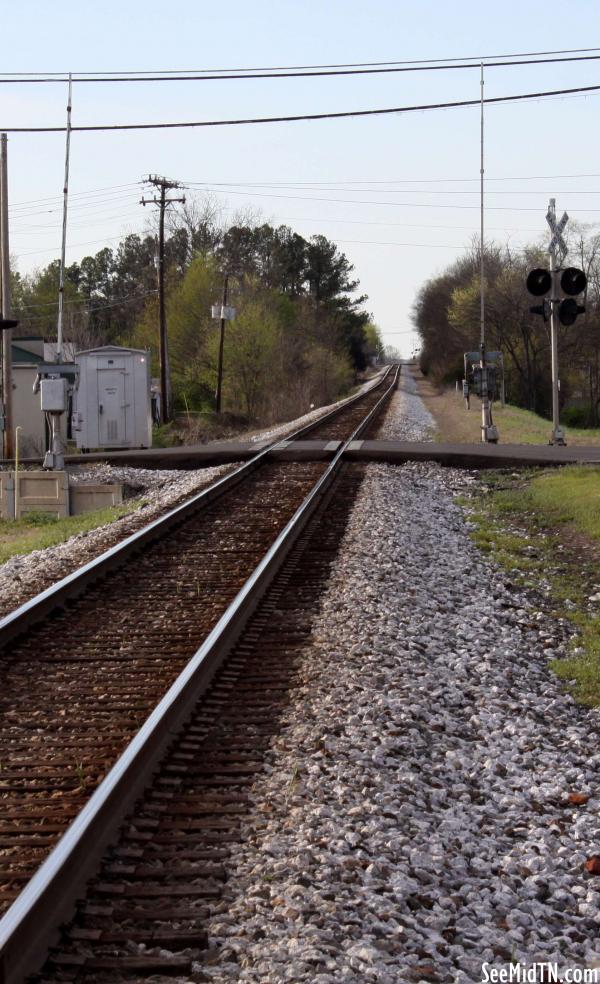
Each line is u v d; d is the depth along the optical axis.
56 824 8.09
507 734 10.50
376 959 6.19
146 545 20.55
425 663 12.58
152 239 167.25
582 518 23.91
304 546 19.95
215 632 12.63
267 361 101.25
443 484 30.27
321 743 9.74
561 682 12.53
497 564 19.52
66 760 9.41
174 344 113.75
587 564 19.83
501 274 119.69
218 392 94.38
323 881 7.16
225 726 10.40
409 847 7.70
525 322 115.50
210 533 21.88
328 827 7.96
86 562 19.48
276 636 13.72
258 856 7.53
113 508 30.23
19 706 11.18
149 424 50.06
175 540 21.22
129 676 12.16
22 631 14.17
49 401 33.38
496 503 27.23
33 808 8.39
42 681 12.10
